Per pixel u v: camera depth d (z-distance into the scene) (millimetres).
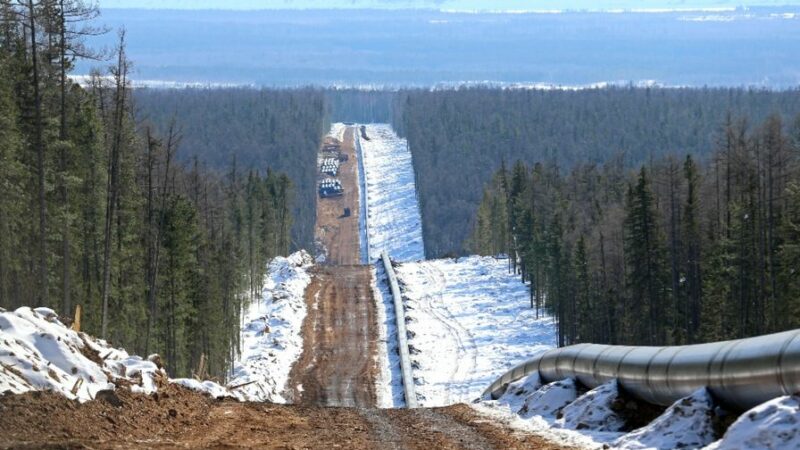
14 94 67500
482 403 41344
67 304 67812
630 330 113812
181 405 33969
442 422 35125
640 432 26672
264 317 134000
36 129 62406
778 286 84875
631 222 101562
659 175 130000
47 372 29172
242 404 38062
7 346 29078
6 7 59406
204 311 103312
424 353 115812
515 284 167875
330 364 110375
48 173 68750
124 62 68562
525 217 160000
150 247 82375
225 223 141625
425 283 166625
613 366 32531
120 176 77438
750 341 25516
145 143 80062
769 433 20906
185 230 91000
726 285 90625
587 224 162750
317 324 132500
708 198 117312
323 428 32719
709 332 92375
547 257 142250
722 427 25719
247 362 110125
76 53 64188
